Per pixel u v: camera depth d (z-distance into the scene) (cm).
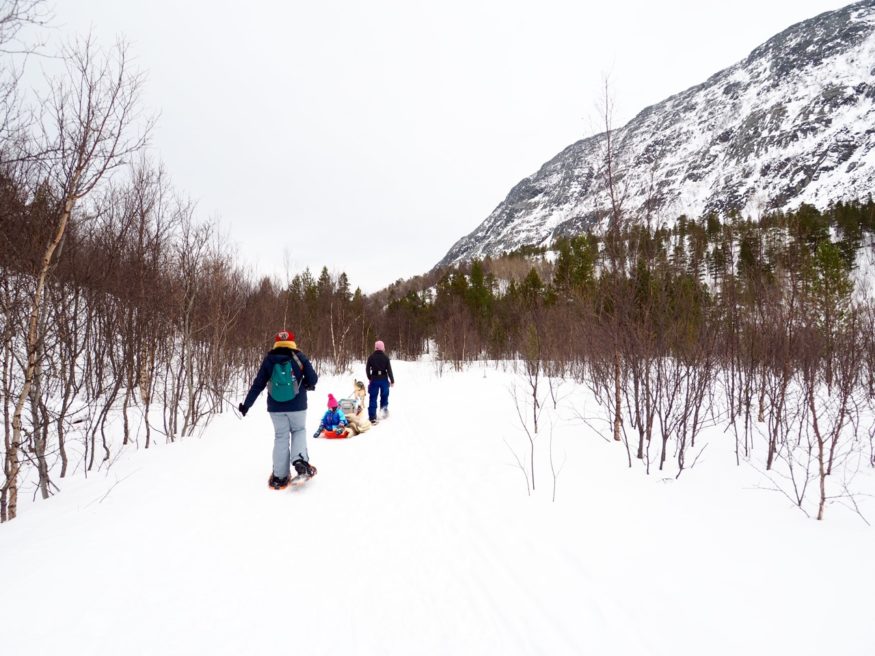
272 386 439
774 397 530
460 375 1645
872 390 570
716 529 300
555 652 205
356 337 2989
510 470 455
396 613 240
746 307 627
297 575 277
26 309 476
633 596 240
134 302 682
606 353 599
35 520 344
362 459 553
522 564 285
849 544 267
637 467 436
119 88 429
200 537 320
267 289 1797
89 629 210
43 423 455
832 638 192
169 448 612
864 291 809
